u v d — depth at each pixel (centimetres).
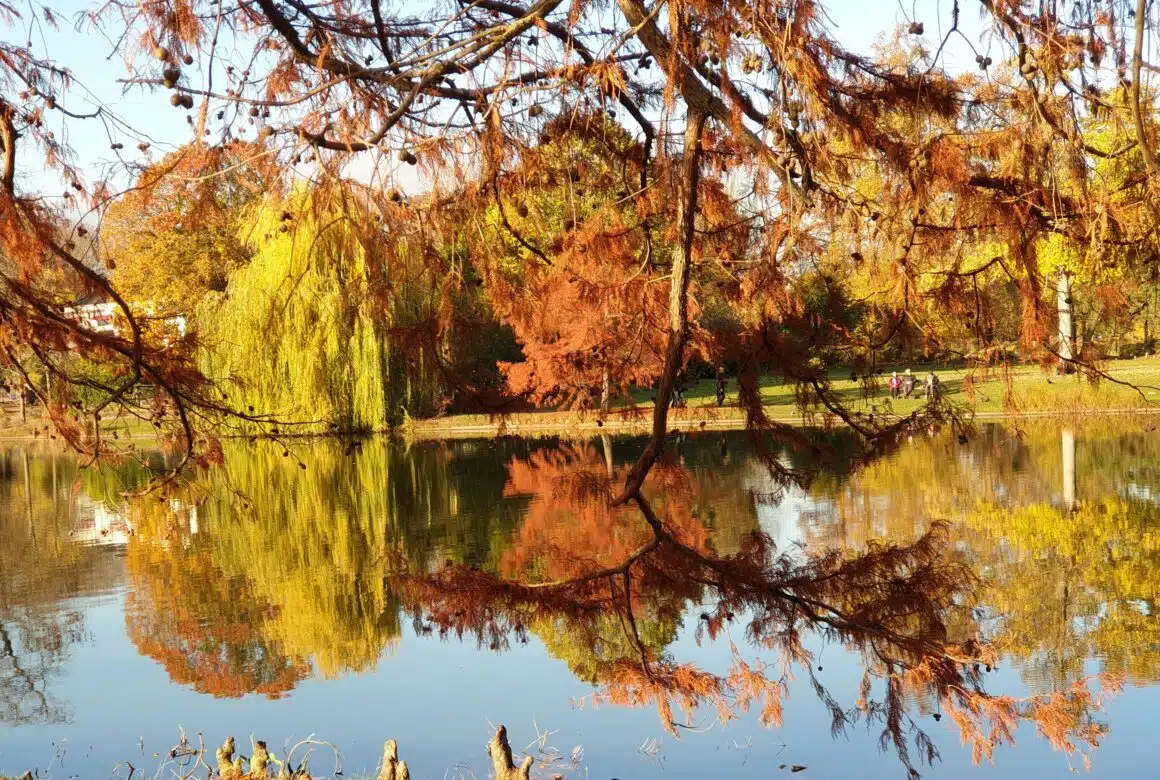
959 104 496
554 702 734
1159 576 970
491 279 580
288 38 501
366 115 487
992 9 449
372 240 520
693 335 568
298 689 817
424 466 2447
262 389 2547
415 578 562
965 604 863
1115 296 521
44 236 435
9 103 434
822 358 541
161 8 444
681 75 461
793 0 428
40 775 652
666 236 583
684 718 676
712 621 603
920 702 653
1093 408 2586
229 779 603
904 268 491
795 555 1055
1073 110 470
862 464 551
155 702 802
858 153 501
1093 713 637
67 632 1038
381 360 2969
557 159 552
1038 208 500
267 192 473
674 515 1131
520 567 929
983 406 2745
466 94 530
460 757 643
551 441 2825
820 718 650
